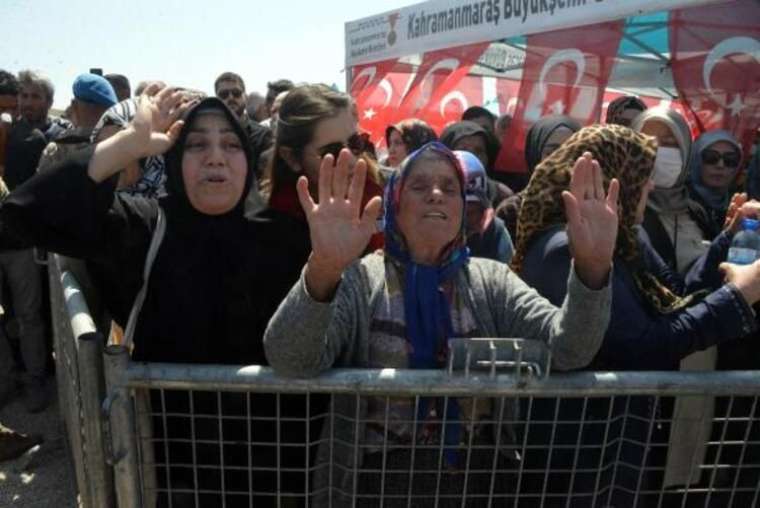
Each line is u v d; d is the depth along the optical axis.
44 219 1.80
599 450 1.90
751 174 3.76
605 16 5.55
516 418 1.73
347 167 1.51
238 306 1.95
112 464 1.61
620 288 1.88
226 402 1.89
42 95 5.55
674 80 5.64
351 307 1.79
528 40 6.55
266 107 7.77
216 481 1.92
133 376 1.57
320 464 1.80
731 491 1.89
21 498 3.56
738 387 1.67
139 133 1.84
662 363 1.87
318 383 1.59
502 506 1.89
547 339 1.71
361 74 9.55
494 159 4.89
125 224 1.95
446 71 7.74
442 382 1.61
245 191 2.00
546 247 1.98
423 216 1.81
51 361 5.07
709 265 2.31
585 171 1.56
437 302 1.81
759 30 4.88
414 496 1.73
